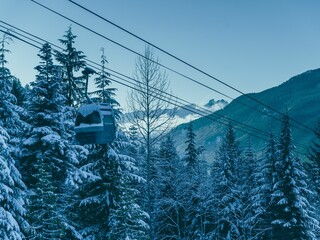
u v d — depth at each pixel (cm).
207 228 3981
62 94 2398
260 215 3884
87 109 1169
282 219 3522
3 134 1772
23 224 1830
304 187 3628
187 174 3503
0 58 2044
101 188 2255
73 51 2502
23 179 2123
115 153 2206
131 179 2278
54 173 2153
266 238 3875
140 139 2188
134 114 2173
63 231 1838
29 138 2125
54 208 1844
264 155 4056
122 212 2033
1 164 1664
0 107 2023
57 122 2203
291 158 3584
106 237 2108
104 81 2336
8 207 1748
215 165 4272
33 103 2225
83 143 1184
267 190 3797
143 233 2097
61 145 2089
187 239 3612
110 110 1224
